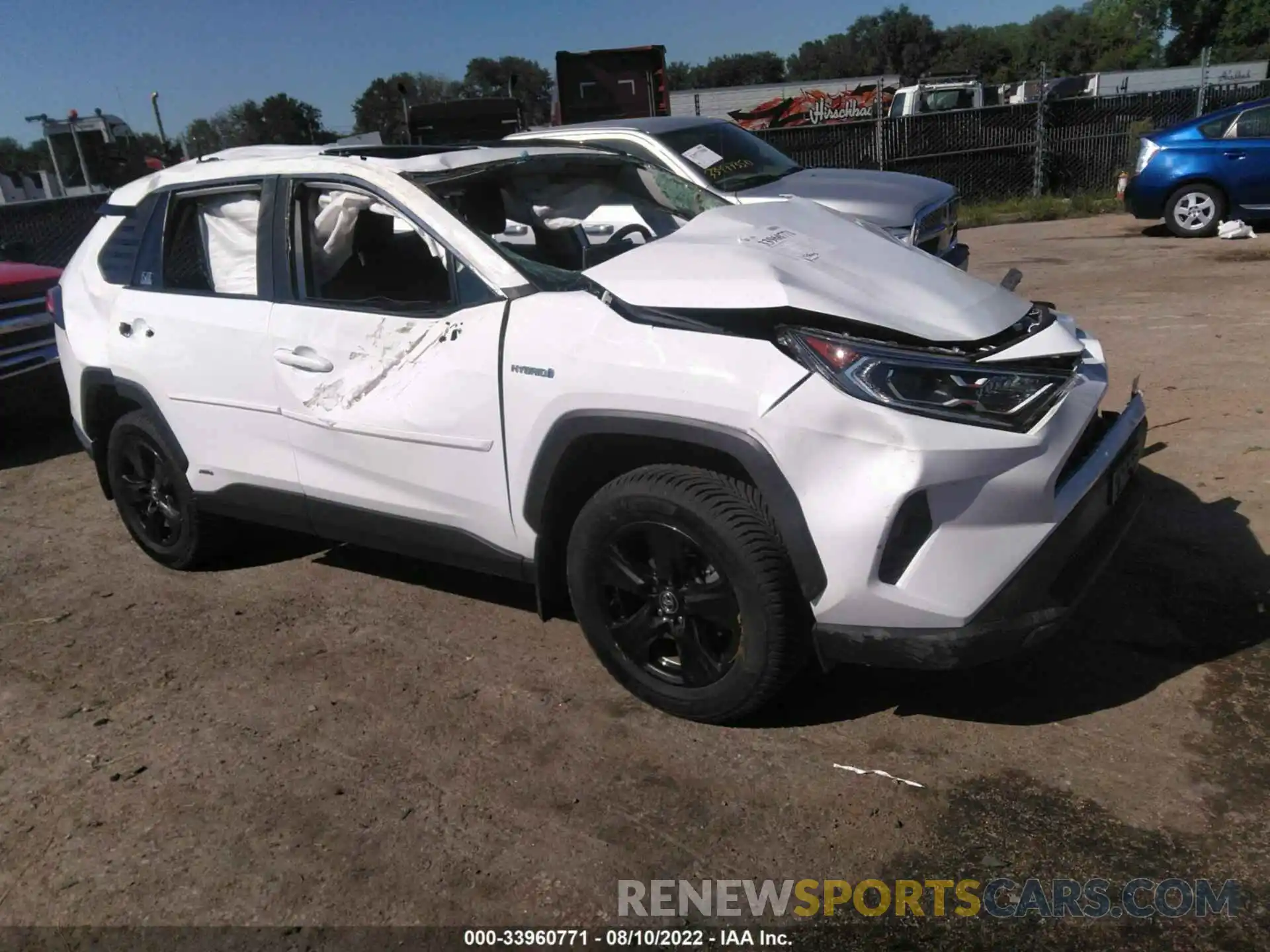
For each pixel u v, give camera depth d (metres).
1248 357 6.79
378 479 3.81
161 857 2.96
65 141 17.41
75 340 4.73
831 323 2.99
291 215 3.99
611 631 3.41
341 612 4.38
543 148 4.49
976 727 3.26
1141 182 12.60
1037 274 10.75
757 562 2.98
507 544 3.58
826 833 2.86
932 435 2.82
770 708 3.43
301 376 3.90
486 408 3.43
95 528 5.58
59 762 3.45
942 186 8.58
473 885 2.76
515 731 3.42
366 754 3.36
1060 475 3.08
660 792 3.07
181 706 3.73
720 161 8.16
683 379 3.02
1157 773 2.98
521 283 3.46
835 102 31.72
